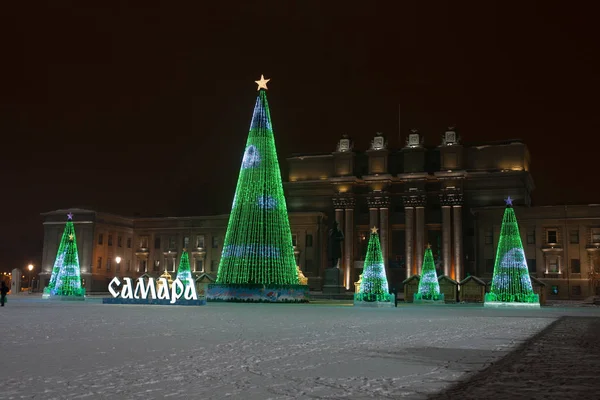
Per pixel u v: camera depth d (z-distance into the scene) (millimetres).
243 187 57688
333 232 76438
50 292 60781
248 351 16141
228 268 57031
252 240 56469
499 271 54406
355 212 111062
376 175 106812
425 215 106062
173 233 117750
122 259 117562
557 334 22828
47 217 113438
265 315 34188
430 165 108875
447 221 101875
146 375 12109
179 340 18938
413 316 35469
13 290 97875
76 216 111438
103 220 112875
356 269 108625
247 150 58188
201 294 75250
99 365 13414
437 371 12883
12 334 20859
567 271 92625
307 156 114438
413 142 108312
